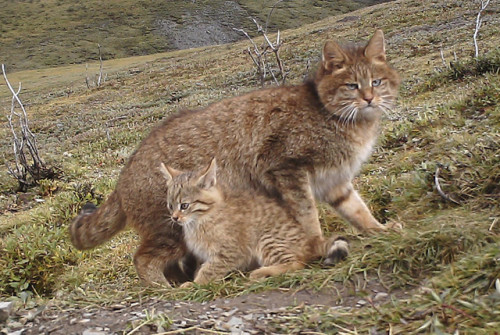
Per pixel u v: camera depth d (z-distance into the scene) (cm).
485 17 852
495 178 189
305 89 199
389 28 1027
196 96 798
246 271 192
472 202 186
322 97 195
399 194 211
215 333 154
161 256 198
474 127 248
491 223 170
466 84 360
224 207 192
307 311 157
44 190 371
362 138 198
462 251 164
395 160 247
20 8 3269
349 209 201
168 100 855
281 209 191
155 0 3141
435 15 1010
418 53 675
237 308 163
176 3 3089
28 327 163
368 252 172
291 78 761
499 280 150
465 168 199
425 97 366
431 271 164
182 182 190
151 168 200
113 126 695
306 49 1009
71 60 2577
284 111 196
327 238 192
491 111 259
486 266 155
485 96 276
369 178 236
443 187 197
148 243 200
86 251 243
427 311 149
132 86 1136
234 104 201
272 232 188
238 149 197
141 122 691
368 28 1093
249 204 192
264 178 196
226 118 199
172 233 197
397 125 282
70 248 247
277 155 195
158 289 181
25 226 262
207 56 1454
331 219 211
